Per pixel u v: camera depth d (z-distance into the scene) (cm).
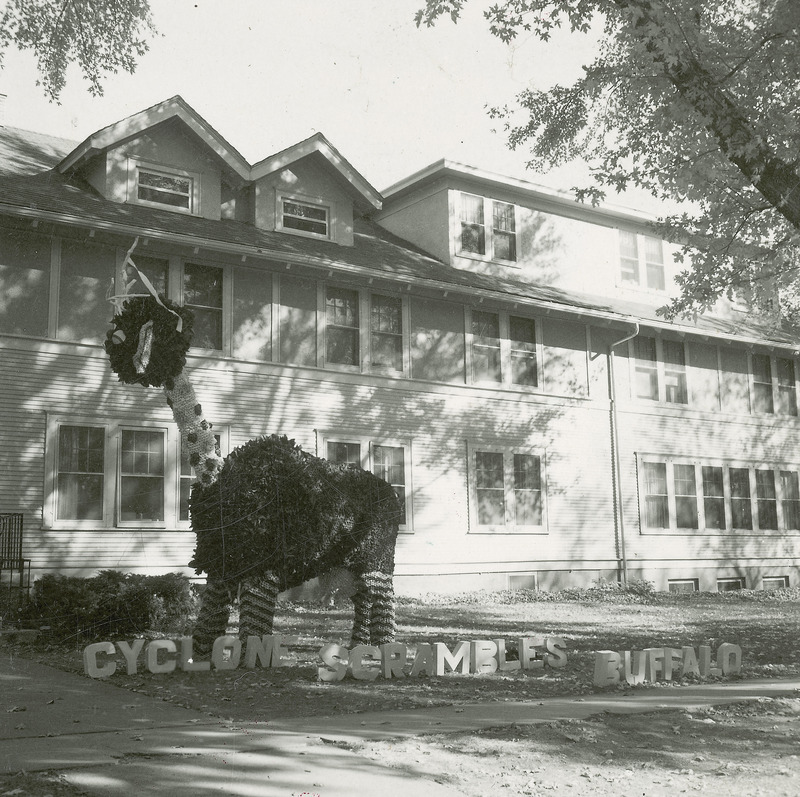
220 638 1124
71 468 1795
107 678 1061
